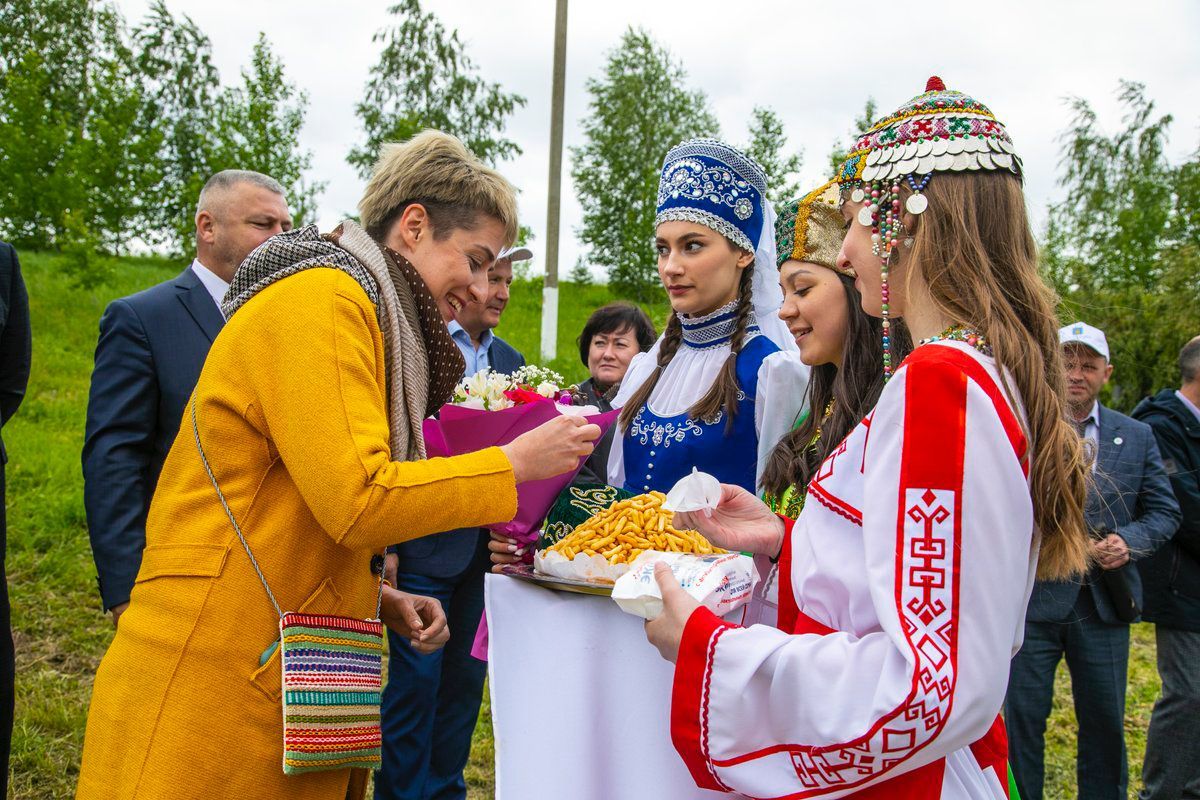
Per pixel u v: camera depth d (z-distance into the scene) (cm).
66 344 1088
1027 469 129
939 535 120
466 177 183
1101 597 353
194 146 2564
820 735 125
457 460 161
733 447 234
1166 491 368
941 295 139
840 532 142
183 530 162
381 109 2831
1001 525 121
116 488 274
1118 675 357
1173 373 1180
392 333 168
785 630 158
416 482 153
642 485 243
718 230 238
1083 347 367
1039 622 348
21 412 793
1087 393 370
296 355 153
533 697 177
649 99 2784
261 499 160
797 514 207
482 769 381
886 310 144
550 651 178
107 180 1656
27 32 2995
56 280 1435
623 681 174
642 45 2786
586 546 182
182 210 1644
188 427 167
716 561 165
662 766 171
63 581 503
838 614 140
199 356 293
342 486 147
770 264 249
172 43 3212
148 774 153
